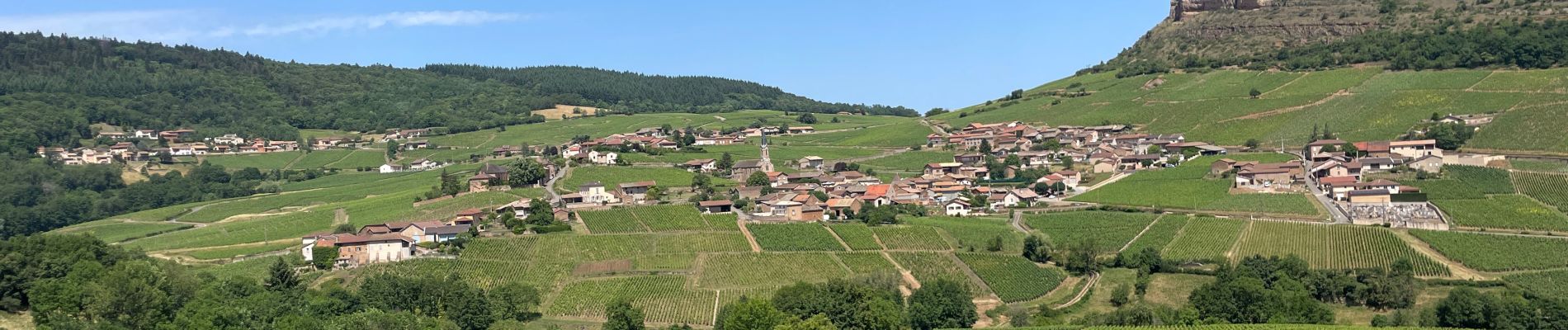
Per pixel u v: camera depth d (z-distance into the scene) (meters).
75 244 177.50
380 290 176.75
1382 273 181.00
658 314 179.12
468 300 172.62
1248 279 173.38
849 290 171.50
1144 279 192.50
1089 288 193.75
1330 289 180.75
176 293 161.38
